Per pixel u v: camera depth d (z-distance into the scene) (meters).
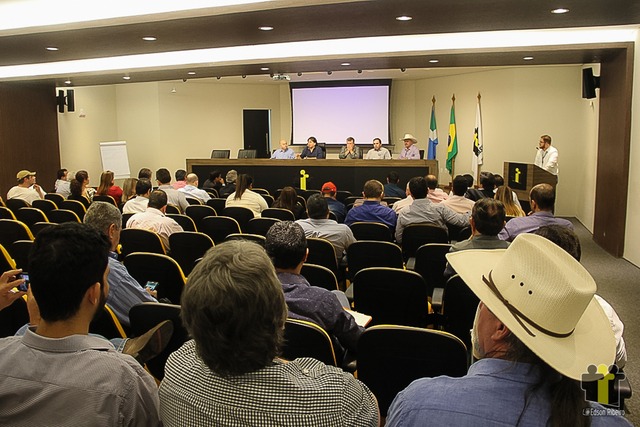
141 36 6.05
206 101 13.74
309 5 4.72
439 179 12.74
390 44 7.55
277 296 1.08
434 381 0.98
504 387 0.90
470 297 2.84
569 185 10.23
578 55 7.15
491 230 3.14
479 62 8.09
